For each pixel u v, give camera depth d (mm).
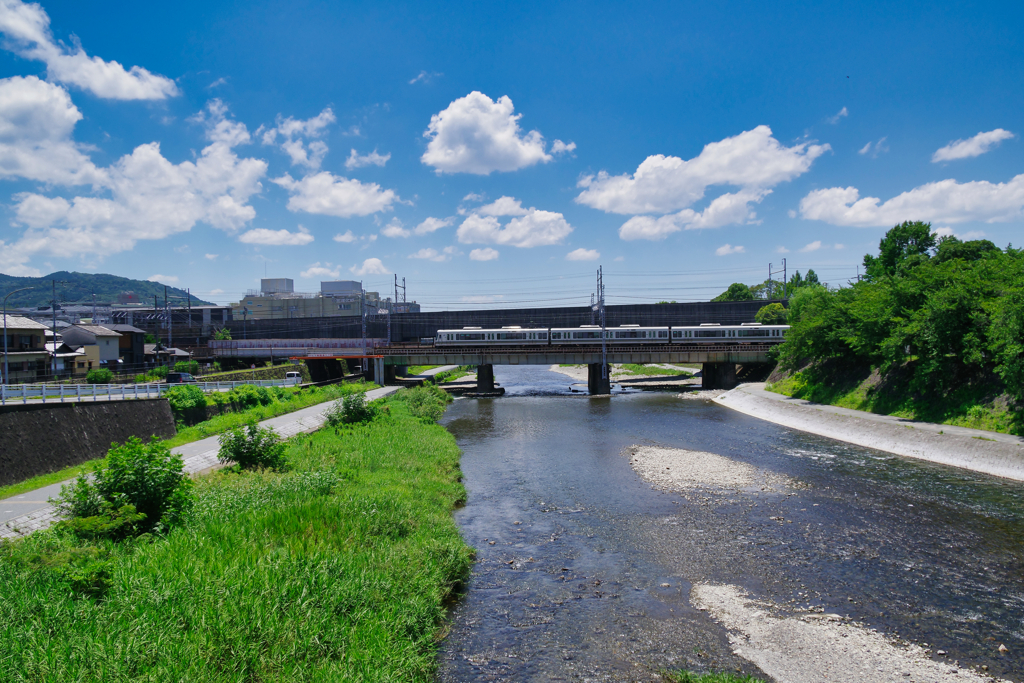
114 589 11758
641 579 16391
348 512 18188
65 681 8766
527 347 78062
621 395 68188
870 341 41812
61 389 29375
